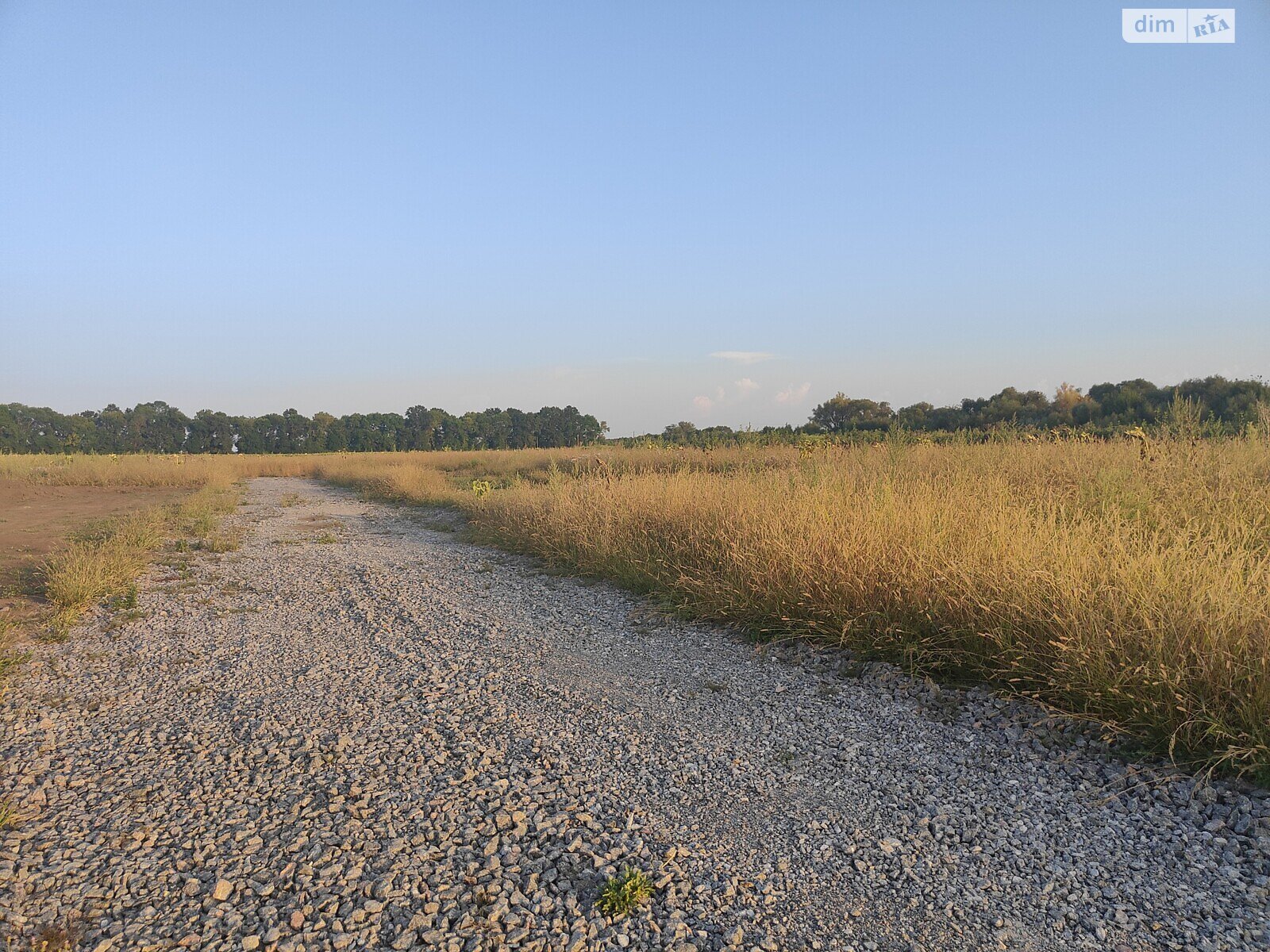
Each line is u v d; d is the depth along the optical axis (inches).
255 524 616.4
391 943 102.7
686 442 845.8
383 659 234.5
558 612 289.9
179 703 198.2
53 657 239.9
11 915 109.2
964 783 142.9
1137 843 120.6
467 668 224.1
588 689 202.8
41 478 1029.8
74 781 153.2
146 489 983.6
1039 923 103.4
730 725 175.9
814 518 270.7
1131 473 327.3
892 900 110.2
